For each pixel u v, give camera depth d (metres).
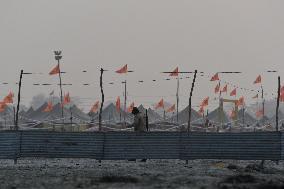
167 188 38.12
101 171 57.50
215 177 49.09
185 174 52.78
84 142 75.38
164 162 76.00
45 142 75.56
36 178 47.62
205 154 73.75
